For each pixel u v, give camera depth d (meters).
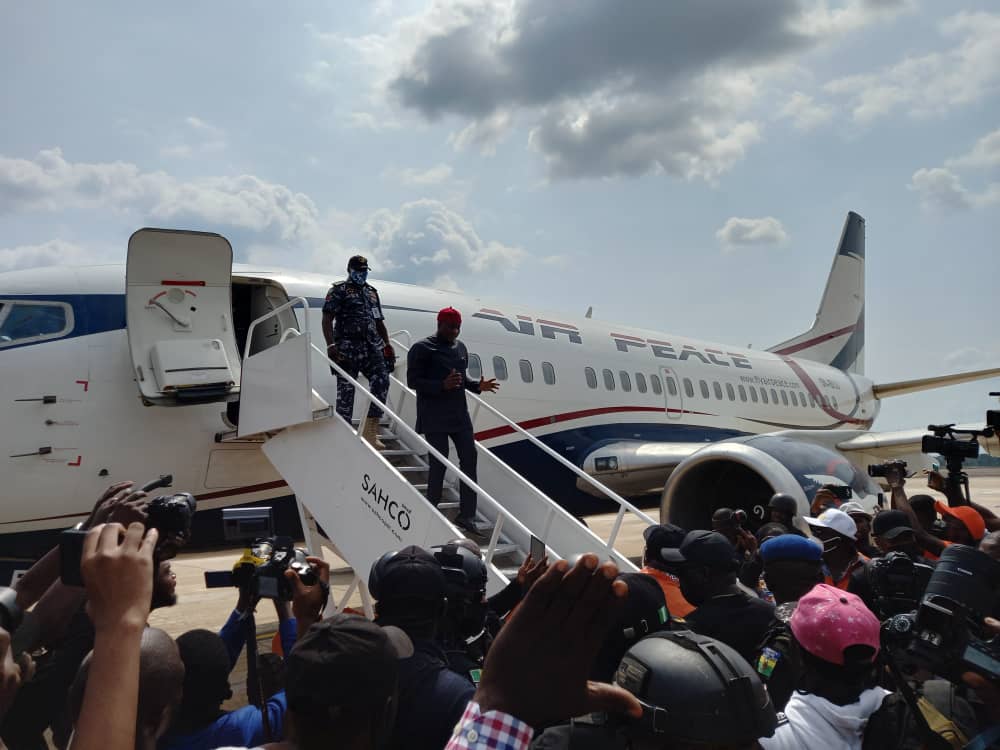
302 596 2.24
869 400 20.25
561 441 9.98
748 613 2.67
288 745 1.38
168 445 6.64
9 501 6.02
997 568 2.06
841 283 21.98
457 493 5.38
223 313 6.51
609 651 2.27
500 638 1.05
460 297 9.87
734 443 7.62
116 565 1.20
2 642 1.17
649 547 3.50
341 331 5.59
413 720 1.85
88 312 6.53
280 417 4.74
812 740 1.90
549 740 1.76
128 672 1.13
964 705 2.08
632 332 12.41
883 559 2.76
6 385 6.05
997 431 4.49
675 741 1.28
